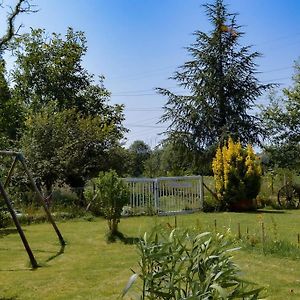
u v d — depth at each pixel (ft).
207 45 99.45
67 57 109.70
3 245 34.88
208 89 97.30
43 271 25.68
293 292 19.86
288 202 66.28
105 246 33.71
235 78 96.12
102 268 26.07
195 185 60.90
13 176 58.90
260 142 92.12
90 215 53.21
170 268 10.80
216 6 98.58
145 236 11.26
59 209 54.49
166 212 58.03
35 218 50.19
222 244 11.25
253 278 22.16
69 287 22.03
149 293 10.68
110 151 73.77
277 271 23.57
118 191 36.58
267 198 67.31
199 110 97.96
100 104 111.04
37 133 68.23
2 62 73.97
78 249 32.76
